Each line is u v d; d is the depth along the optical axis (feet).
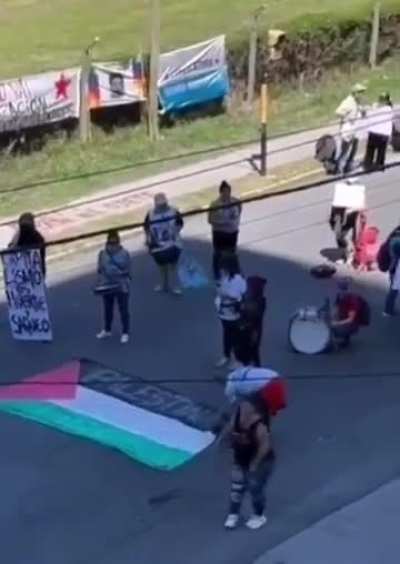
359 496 53.31
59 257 79.87
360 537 50.44
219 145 100.17
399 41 121.39
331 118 107.04
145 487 53.98
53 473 55.06
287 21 114.32
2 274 75.51
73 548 49.73
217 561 48.70
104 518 51.75
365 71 117.91
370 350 66.64
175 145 99.35
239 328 62.59
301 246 81.25
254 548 49.55
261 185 92.43
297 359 65.62
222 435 52.26
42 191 90.48
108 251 66.39
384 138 93.20
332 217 78.79
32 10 133.39
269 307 71.77
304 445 57.26
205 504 52.60
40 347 67.15
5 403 61.11
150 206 88.17
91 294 74.33
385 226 84.07
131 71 99.50
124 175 93.91
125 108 100.17
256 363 63.52
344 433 58.44
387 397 61.82
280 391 52.60
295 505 52.49
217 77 105.19
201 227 84.74
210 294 73.67
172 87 101.76
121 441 57.67
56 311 71.77
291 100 110.11
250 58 106.73
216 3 132.67
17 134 93.30
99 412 60.23
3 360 65.77
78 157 95.35
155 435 58.13
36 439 57.88
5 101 91.71
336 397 61.72
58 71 96.53
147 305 72.33
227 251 69.62
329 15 116.26
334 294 73.67
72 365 65.05
